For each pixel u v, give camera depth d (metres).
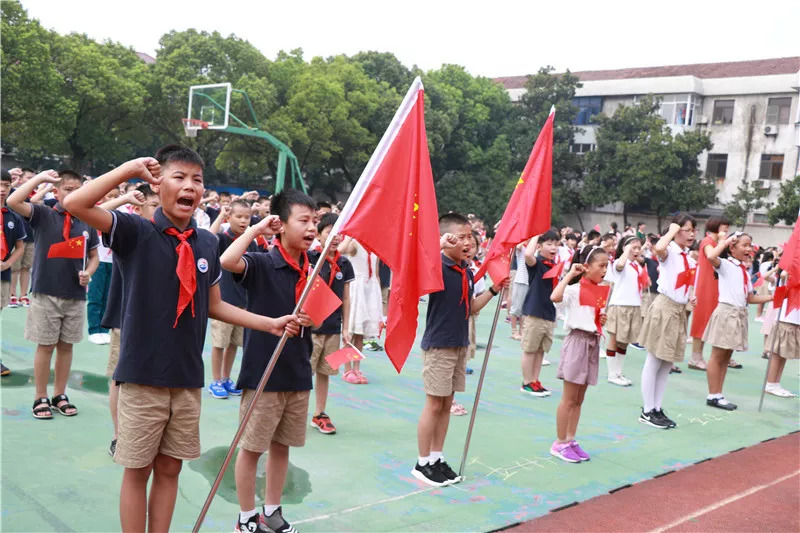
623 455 5.07
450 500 3.95
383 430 5.20
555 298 4.70
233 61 27.94
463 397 6.44
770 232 29.59
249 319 2.91
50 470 3.82
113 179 2.38
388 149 3.38
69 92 25.38
